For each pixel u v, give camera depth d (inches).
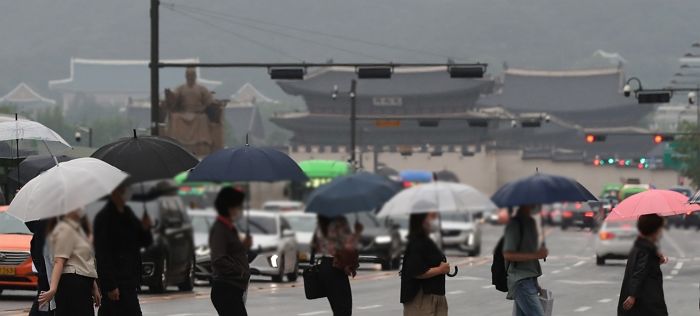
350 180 1558.8
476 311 2405.3
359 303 2598.4
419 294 1390.3
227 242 1438.2
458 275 3597.4
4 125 2016.5
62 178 1382.9
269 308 2416.3
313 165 6028.5
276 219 3294.8
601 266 4178.2
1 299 2564.0
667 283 3253.0
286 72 4215.1
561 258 4788.4
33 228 1584.6
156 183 2787.9
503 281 1494.8
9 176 2669.8
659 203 1465.3
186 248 2856.8
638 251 1425.9
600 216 2600.9
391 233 3959.2
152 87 4010.8
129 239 1400.1
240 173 1523.1
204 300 2598.4
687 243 6451.8
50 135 2028.8
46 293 1396.4
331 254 1571.1
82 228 1445.6
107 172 1397.6
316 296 1578.5
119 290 1400.1
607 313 2409.0
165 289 2746.1
